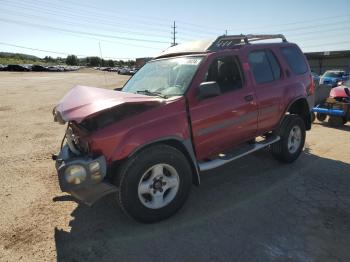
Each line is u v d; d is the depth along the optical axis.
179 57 4.61
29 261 3.09
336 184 4.71
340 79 20.20
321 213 3.88
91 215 3.91
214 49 4.55
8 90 21.48
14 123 9.51
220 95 4.25
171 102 3.73
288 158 5.46
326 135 7.77
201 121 3.98
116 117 3.49
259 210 3.97
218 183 4.80
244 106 4.52
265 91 4.88
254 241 3.34
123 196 3.46
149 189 3.61
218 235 3.46
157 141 3.57
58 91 20.94
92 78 39.66
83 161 3.26
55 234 3.54
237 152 4.64
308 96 5.85
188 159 3.94
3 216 3.91
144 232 3.55
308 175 5.06
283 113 5.28
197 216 3.86
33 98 16.52
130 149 3.38
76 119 3.18
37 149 6.65
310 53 43.66
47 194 4.49
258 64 4.97
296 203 4.14
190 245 3.31
